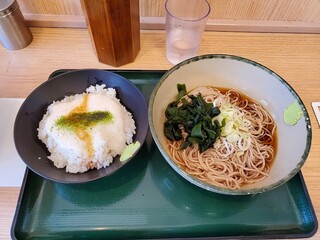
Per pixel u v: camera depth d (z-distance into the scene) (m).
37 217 0.26
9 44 0.36
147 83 0.35
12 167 0.28
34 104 0.29
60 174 0.26
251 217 0.26
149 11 0.38
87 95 0.31
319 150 0.31
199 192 0.28
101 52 0.35
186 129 0.29
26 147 0.27
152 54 0.37
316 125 0.33
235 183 0.27
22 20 0.35
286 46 0.39
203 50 0.38
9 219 0.26
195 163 0.29
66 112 0.29
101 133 0.28
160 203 0.27
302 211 0.27
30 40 0.38
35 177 0.27
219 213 0.27
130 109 0.32
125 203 0.27
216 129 0.29
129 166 0.29
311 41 0.40
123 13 0.30
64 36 0.39
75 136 0.27
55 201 0.26
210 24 0.39
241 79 0.32
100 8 0.29
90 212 0.26
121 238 0.25
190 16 0.37
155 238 0.25
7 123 0.31
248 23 0.39
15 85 0.34
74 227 0.25
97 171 0.27
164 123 0.29
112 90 0.31
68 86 0.31
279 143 0.29
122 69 0.35
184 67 0.30
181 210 0.27
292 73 0.37
